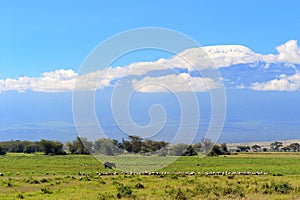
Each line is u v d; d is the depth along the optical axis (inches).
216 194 1112.8
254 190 1219.2
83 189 1338.6
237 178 1829.5
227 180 1647.4
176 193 1085.8
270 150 7539.4
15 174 2146.9
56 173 2212.1
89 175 1966.0
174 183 1508.4
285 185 1245.7
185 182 1530.5
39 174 2146.9
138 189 1331.2
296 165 3129.9
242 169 2603.3
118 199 1089.4
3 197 1148.5
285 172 2365.9
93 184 1504.7
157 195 1138.0
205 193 1121.4
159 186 1417.3
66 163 3029.0
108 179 1728.6
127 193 1153.4
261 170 2536.9
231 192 1141.1
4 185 1489.9
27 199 1105.4
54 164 2938.0
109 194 1138.7
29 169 2554.1
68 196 1147.3
